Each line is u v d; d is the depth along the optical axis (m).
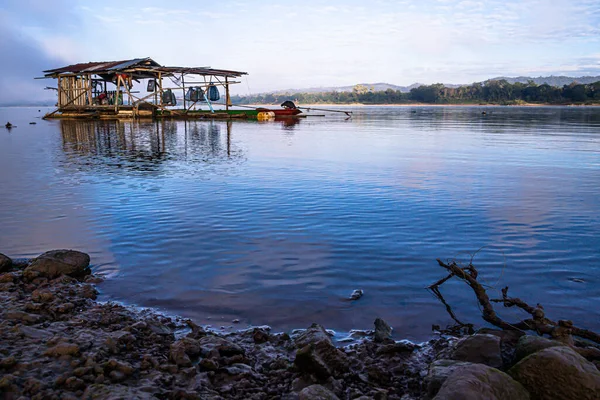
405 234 7.27
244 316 4.71
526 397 3.08
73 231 7.54
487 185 11.38
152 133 30.72
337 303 4.95
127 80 50.31
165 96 51.75
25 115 85.31
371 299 5.05
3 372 3.41
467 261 6.10
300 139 26.42
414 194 10.27
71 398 3.10
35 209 8.98
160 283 5.52
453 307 4.88
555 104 195.88
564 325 4.09
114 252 6.57
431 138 27.20
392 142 24.38
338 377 3.67
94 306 4.90
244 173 13.48
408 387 3.58
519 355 3.69
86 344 3.87
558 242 6.84
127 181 12.08
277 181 12.06
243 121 49.94
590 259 6.14
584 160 16.23
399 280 5.54
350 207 9.05
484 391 2.96
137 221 8.09
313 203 9.41
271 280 5.55
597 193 10.30
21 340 3.93
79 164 15.46
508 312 4.75
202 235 7.28
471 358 3.73
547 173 13.30
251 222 7.99
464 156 17.66
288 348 4.07
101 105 49.56
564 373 3.12
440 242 6.88
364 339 4.26
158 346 4.04
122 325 4.43
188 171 13.88
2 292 5.20
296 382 3.54
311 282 5.48
